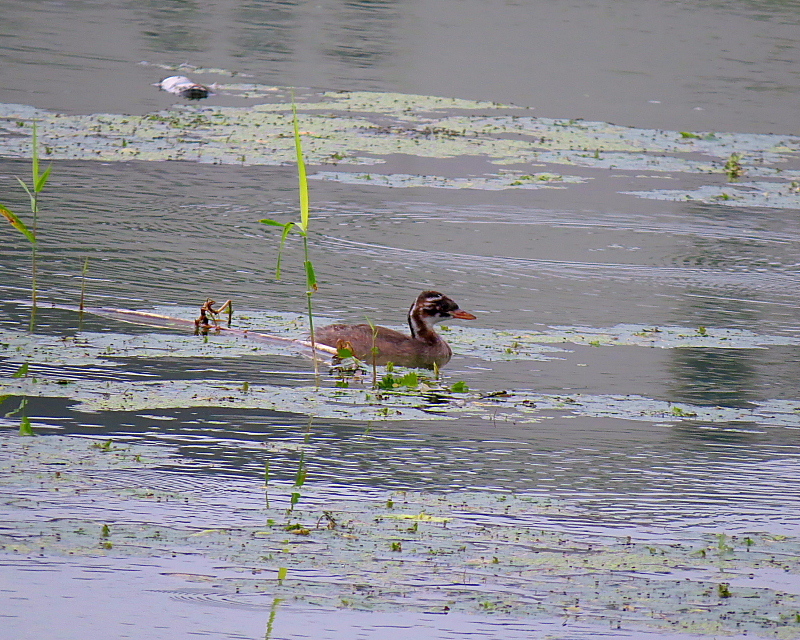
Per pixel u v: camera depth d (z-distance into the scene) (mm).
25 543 9547
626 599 9055
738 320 18891
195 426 12523
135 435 12148
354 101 36562
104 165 27172
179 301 17906
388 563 9516
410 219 24719
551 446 12531
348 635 8359
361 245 22562
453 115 35688
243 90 37125
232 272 20000
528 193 27562
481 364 15648
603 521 10609
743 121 36781
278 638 8289
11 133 29594
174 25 47250
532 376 15125
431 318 15984
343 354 14898
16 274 18781
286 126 32688
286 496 10836
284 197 25703
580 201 27141
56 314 16672
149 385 13750
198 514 10320
